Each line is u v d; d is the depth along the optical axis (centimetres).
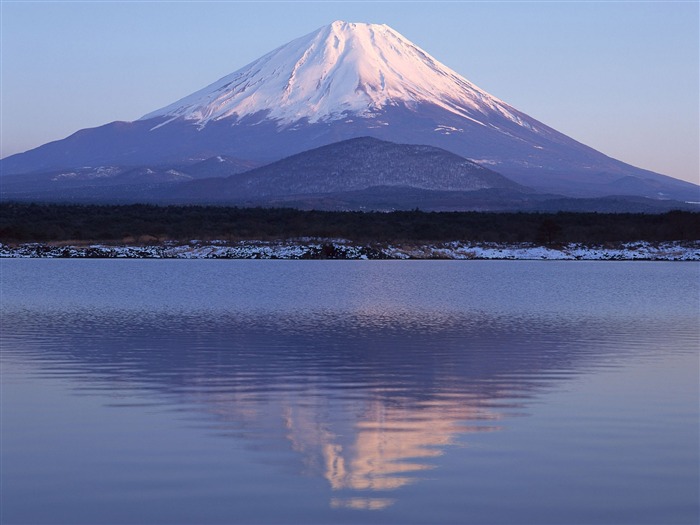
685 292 5306
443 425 1794
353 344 2975
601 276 6850
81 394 2086
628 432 1739
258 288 5412
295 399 2044
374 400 2036
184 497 1355
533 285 5866
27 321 3612
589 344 3016
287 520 1273
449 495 1373
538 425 1794
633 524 1273
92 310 4066
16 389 2144
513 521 1277
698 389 2183
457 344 3000
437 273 7112
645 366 2542
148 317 3788
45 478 1436
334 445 1636
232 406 1962
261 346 2914
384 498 1359
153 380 2275
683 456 1570
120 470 1477
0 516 1280
